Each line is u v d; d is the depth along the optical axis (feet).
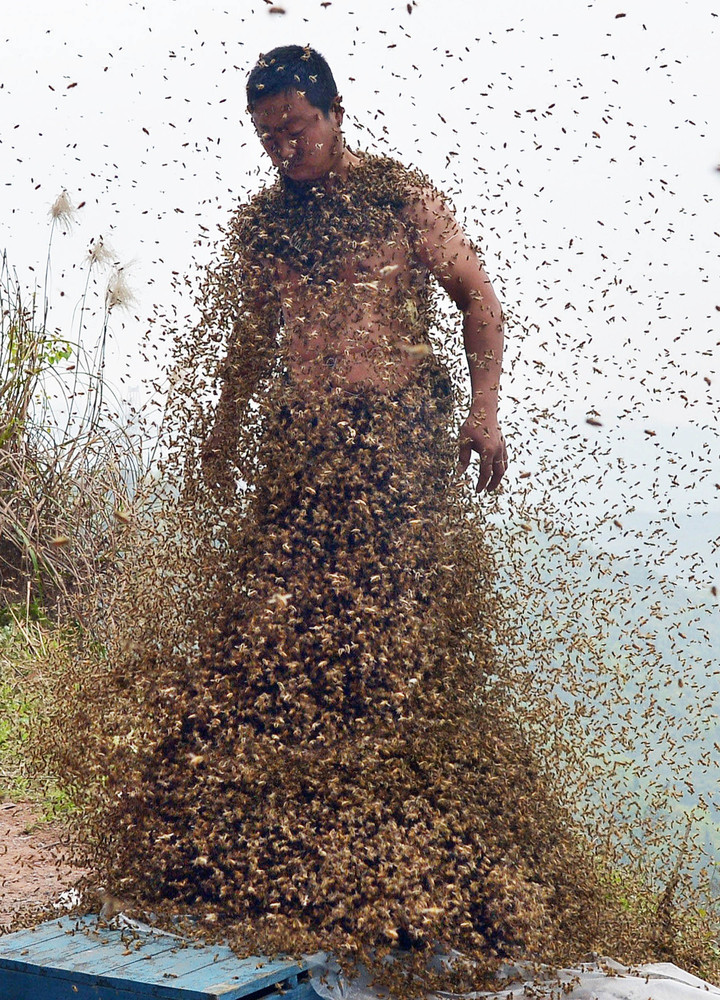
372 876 7.07
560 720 8.36
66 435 20.34
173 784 7.79
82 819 8.41
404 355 8.36
